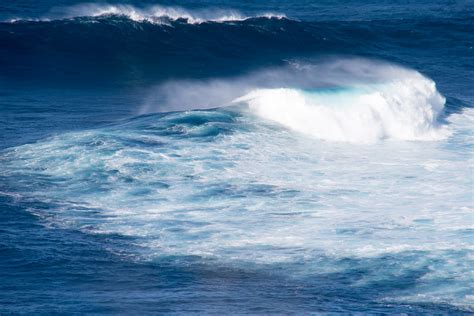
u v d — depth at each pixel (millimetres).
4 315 38812
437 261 46219
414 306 41281
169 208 54594
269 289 42969
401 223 52531
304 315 39969
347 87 87188
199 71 116625
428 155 72062
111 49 119938
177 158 64750
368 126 79812
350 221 52750
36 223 51312
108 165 62188
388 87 89375
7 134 72438
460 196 58688
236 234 50250
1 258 45812
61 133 72688
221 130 73562
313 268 45531
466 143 78250
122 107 90375
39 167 61625
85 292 42125
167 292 42406
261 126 76312
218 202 55906
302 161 67375
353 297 42156
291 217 53312
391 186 60938
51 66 112375
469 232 50781
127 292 42281
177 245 48500
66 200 55594
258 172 63094
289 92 82438
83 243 48500
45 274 44156
